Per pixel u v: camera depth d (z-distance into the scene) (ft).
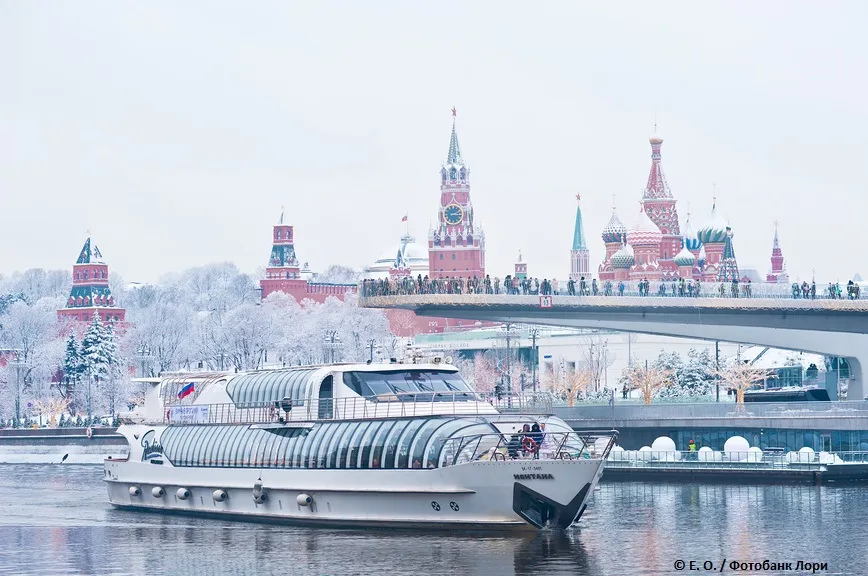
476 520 427.33
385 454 441.27
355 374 469.98
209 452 503.61
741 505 534.37
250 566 400.88
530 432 424.05
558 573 383.04
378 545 422.00
